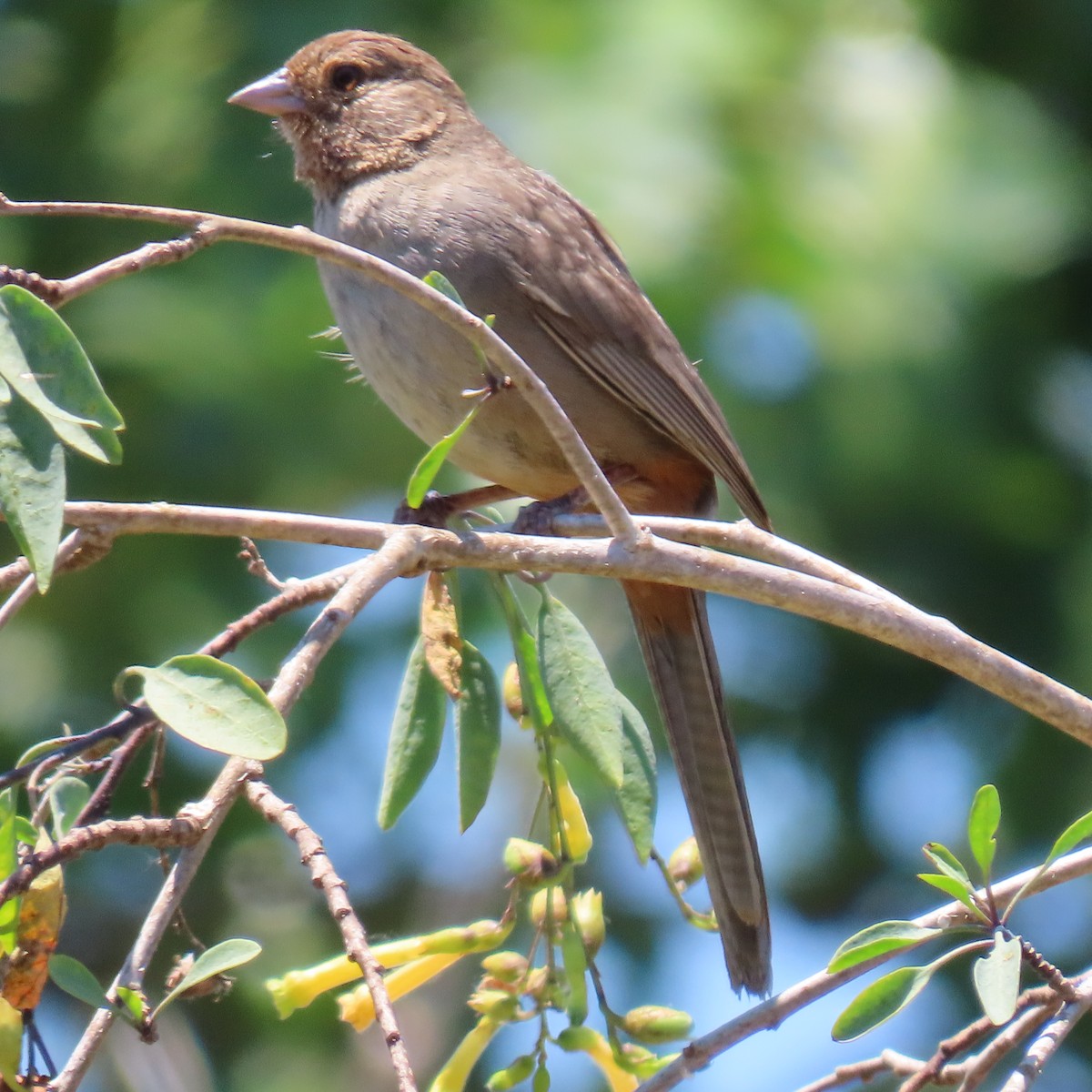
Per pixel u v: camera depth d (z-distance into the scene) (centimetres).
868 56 1271
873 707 1367
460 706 548
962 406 1236
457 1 1242
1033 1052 468
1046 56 1395
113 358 1172
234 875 1249
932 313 1225
